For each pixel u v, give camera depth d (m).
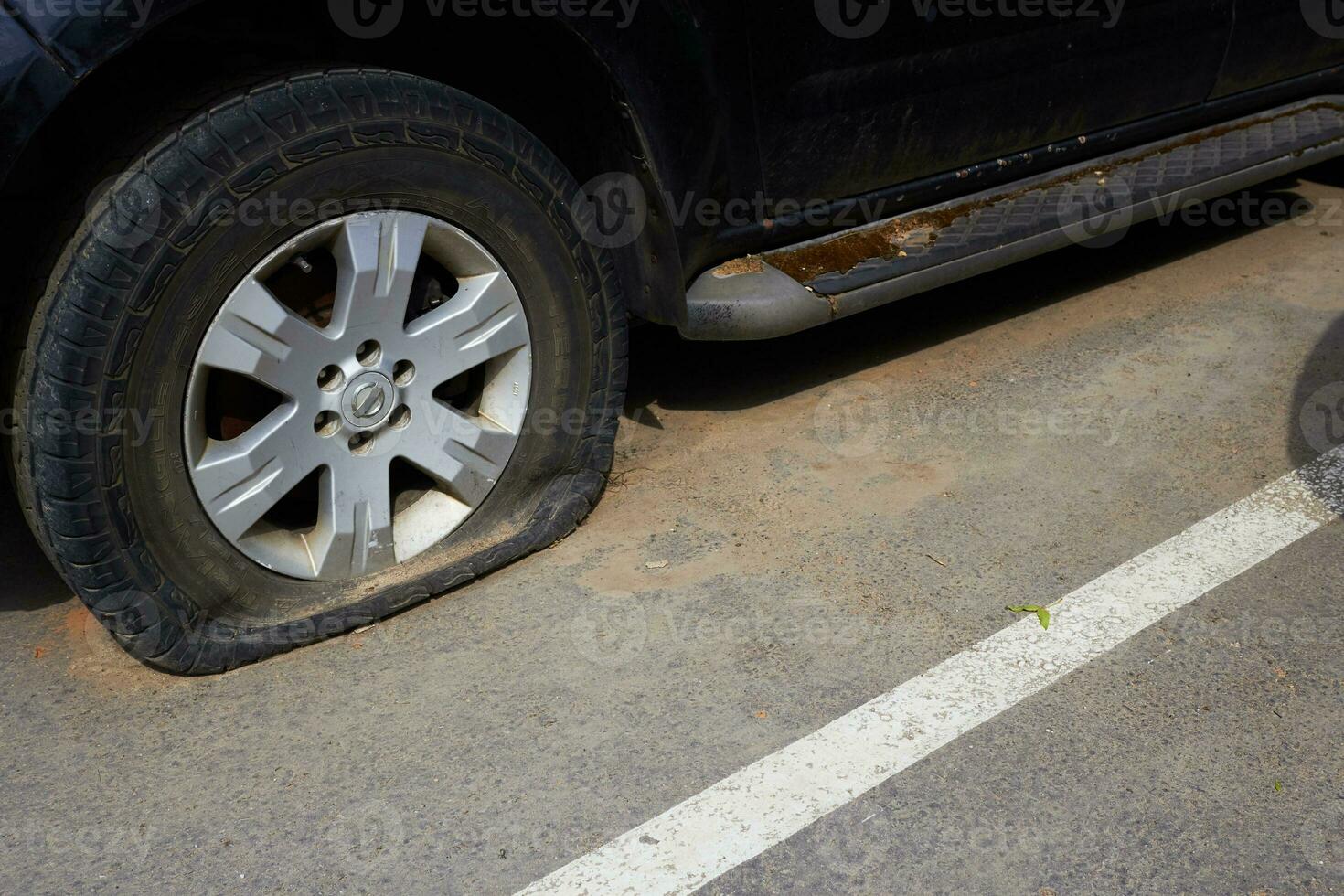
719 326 2.63
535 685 2.11
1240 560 2.42
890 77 2.79
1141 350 3.37
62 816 1.85
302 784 1.90
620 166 2.48
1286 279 3.82
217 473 2.03
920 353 3.43
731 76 2.50
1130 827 1.77
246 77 1.93
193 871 1.74
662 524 2.61
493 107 2.16
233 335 1.98
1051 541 2.50
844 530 2.56
